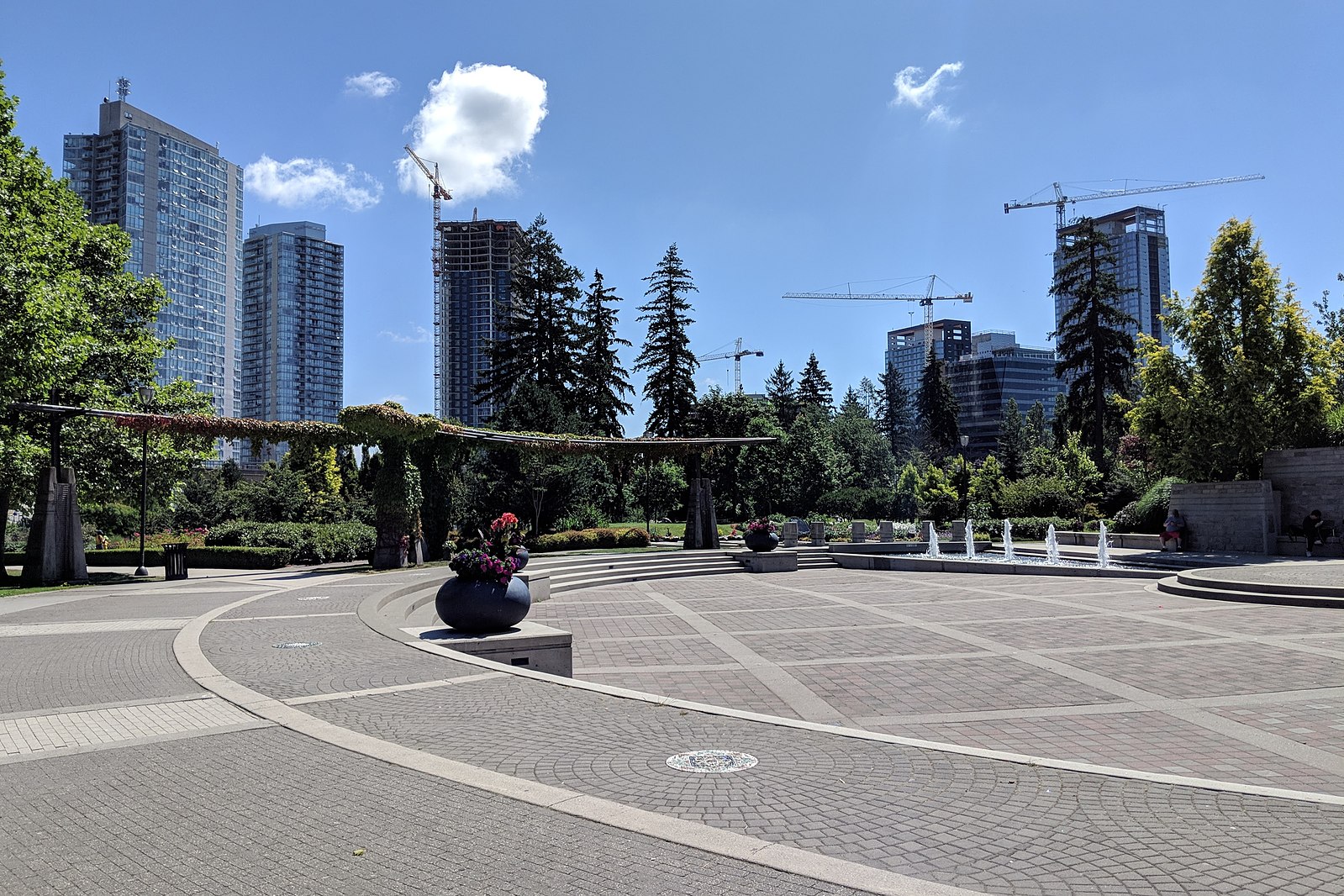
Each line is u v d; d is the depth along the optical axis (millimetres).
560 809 5090
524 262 55250
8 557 38000
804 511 68000
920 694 10156
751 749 6570
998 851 4531
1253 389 30203
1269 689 9992
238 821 4926
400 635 11797
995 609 18000
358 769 5918
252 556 31516
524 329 53844
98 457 28344
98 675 9375
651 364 57000
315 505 50125
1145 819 5059
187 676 9289
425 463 30125
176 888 4047
